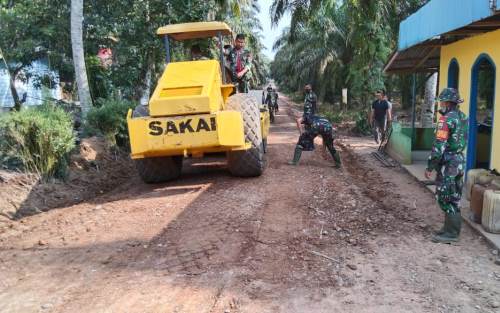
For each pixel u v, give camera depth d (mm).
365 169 9984
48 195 7398
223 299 3988
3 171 7453
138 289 4211
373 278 4410
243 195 7098
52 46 14469
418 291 4156
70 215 6531
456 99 5227
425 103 15516
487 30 7188
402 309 3842
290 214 6250
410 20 8578
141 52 14492
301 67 34312
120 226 5957
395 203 7023
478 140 8695
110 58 16938
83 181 8414
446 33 7105
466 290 4180
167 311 3809
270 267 4621
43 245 5398
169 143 7090
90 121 10570
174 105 7094
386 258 4891
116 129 10742
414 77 11609
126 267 4703
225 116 7105
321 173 8953
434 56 10922
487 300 3988
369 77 18297
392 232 5699
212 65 7945
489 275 4480
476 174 6688
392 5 19016
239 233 5535
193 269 4605
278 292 4121
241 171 8133
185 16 13883
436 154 5223
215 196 7109
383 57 18094
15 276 4582
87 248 5254
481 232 5527
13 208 6664
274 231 5613
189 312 3791
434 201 7113
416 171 9219
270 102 21969
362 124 17000
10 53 13641
